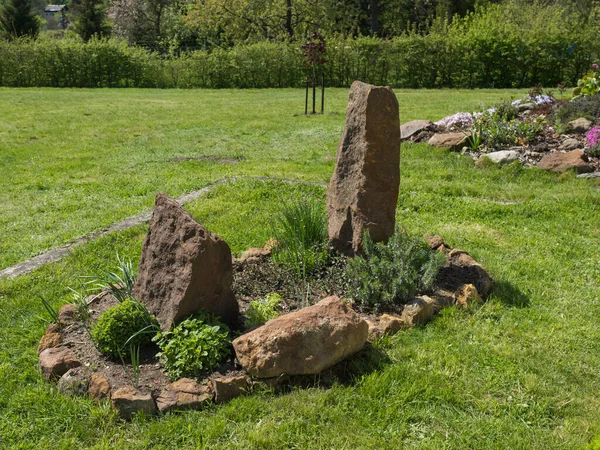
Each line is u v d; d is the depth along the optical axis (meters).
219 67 26.61
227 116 16.19
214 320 3.96
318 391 3.56
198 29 40.28
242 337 3.65
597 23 26.03
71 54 26.45
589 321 4.54
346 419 3.36
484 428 3.30
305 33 34.97
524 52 24.25
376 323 4.25
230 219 7.00
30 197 8.41
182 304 3.88
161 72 27.00
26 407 3.52
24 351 4.19
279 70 26.55
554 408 3.48
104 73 26.78
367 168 4.72
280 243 5.23
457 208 7.33
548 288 5.11
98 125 14.93
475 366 3.87
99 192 8.55
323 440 3.22
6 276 5.61
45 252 6.25
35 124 15.11
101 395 3.51
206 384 3.58
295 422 3.33
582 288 5.12
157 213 4.13
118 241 6.43
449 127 11.09
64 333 4.17
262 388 3.58
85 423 3.36
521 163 9.11
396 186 4.83
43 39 27.48
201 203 7.60
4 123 15.20
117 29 42.97
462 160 9.58
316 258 4.93
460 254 5.36
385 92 4.69
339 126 13.77
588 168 8.70
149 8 44.00
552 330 4.34
